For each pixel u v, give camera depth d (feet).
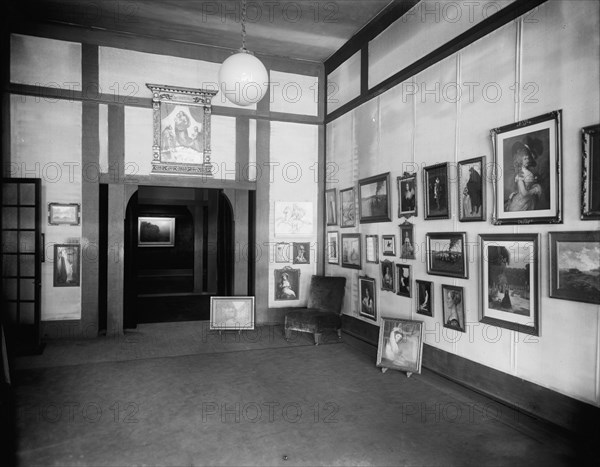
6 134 24.54
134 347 24.12
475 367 17.20
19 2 23.22
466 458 12.42
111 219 26.53
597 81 12.71
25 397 16.85
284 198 30.17
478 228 17.11
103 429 14.11
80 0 22.89
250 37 27.12
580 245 13.07
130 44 26.68
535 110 14.69
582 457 12.41
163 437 13.58
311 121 30.58
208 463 12.09
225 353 23.08
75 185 25.75
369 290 24.84
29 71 24.86
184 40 27.61
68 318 25.76
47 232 25.34
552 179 13.94
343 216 28.12
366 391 17.62
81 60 25.76
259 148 29.53
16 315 24.67
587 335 12.97
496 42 16.26
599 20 12.66
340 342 25.35
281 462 12.17
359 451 12.78
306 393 17.39
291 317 25.34
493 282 16.25
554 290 13.84
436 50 19.31
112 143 26.37
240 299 27.91
